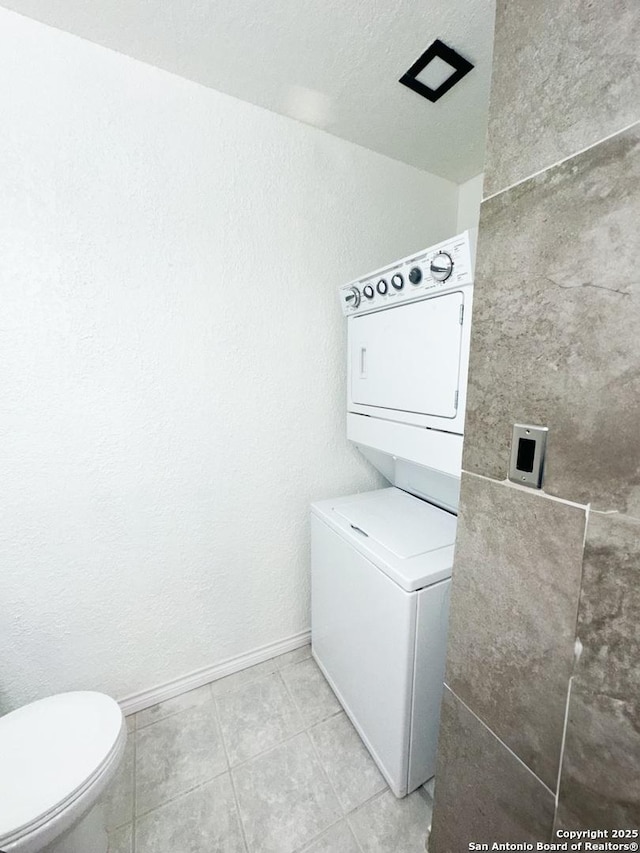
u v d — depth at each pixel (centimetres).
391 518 158
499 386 77
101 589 148
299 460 183
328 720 158
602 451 58
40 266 123
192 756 143
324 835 118
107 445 141
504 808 83
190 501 160
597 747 63
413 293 127
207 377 156
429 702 124
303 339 175
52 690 146
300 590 195
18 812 85
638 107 50
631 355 54
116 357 138
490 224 76
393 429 148
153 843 116
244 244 155
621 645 58
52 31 116
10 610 135
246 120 148
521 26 66
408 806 126
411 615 113
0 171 115
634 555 55
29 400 128
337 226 175
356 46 122
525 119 67
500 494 78
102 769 97
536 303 68
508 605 78
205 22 113
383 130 164
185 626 168
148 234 137
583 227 59
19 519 132
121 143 129
